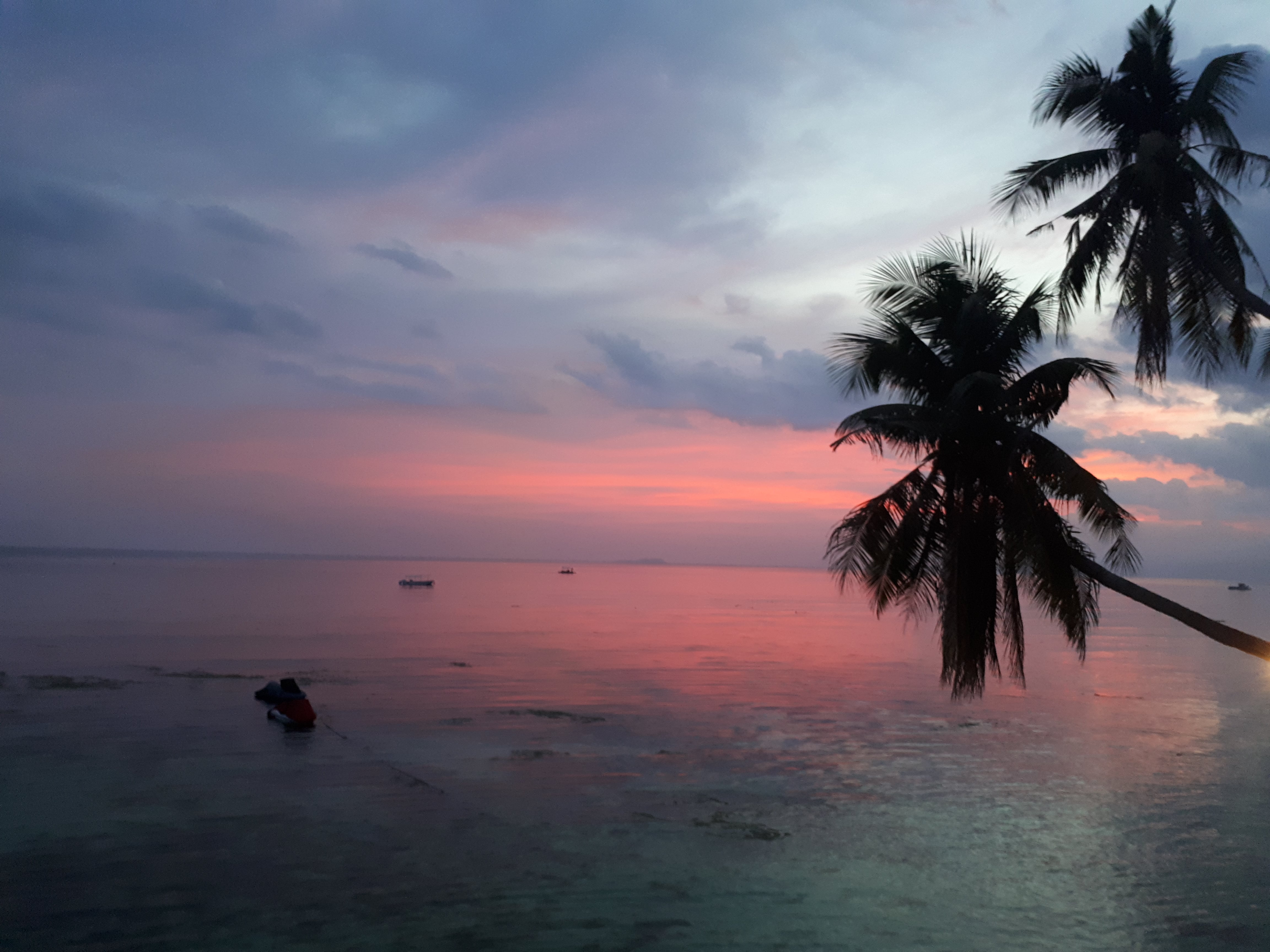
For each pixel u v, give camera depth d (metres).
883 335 17.66
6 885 14.61
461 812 19.48
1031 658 58.69
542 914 14.09
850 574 17.58
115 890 14.52
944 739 29.38
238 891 14.65
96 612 74.88
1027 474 16.12
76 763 22.55
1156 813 20.86
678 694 38.12
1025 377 16.25
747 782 22.95
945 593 16.64
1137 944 13.67
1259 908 15.16
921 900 15.21
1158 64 14.67
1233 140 14.09
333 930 13.25
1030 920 14.47
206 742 25.64
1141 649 68.31
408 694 35.84
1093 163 14.85
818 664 51.78
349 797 20.38
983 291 17.28
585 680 42.19
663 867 16.42
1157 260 13.70
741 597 166.50
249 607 87.94
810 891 15.51
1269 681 48.53
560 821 19.11
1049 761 26.36
